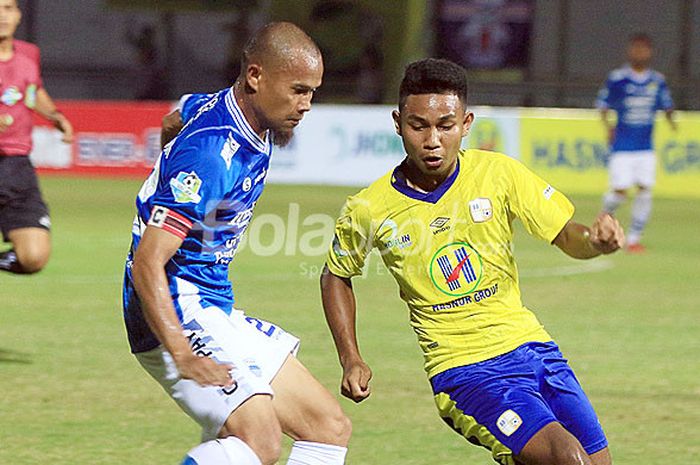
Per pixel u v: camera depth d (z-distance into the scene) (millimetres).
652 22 111250
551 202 18547
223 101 17500
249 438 17078
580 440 18359
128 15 115000
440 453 24125
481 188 18688
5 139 31891
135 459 23250
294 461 18438
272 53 17109
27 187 32031
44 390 29109
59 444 24234
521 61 105438
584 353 34969
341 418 18562
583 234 18109
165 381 17875
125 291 17953
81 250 55688
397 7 103875
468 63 105562
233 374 17281
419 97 18125
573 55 111938
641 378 31578
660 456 24016
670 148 86312
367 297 45344
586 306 43594
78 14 115250
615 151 61562
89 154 91188
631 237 61500
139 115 90375
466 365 18453
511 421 17578
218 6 108375
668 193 86812
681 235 68375
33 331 36938
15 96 31938
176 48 113875
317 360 33000
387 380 30938
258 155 17516
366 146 86938
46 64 114312
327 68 105125
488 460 23656
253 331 18281
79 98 113688
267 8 108375
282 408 18359
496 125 86312
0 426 25594
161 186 17156
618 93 61188
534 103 106188
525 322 18734
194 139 17078
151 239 16672
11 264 31609
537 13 111750
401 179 19000
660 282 50125
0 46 32344
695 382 31125
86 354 33562
